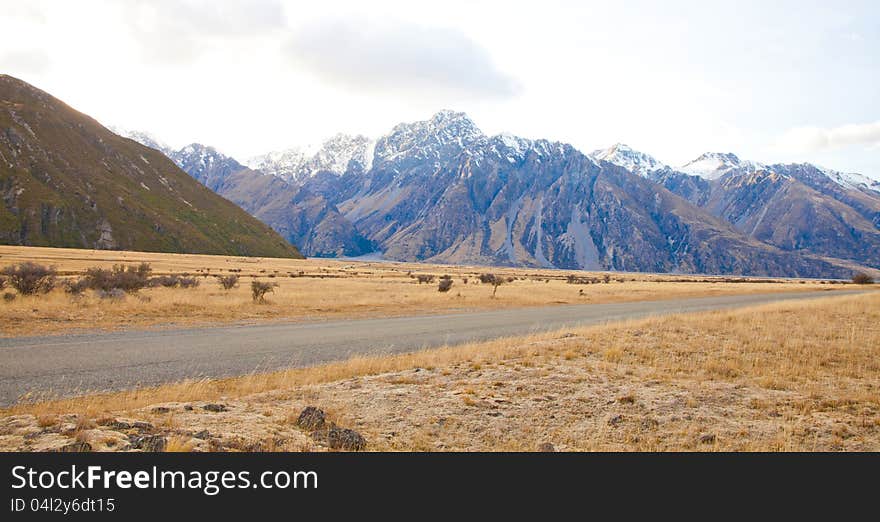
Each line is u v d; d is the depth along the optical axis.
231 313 24.78
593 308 36.16
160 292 33.47
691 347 17.03
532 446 8.23
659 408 10.30
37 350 13.96
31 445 6.77
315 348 16.34
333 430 8.06
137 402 9.38
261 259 190.12
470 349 15.95
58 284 33.28
